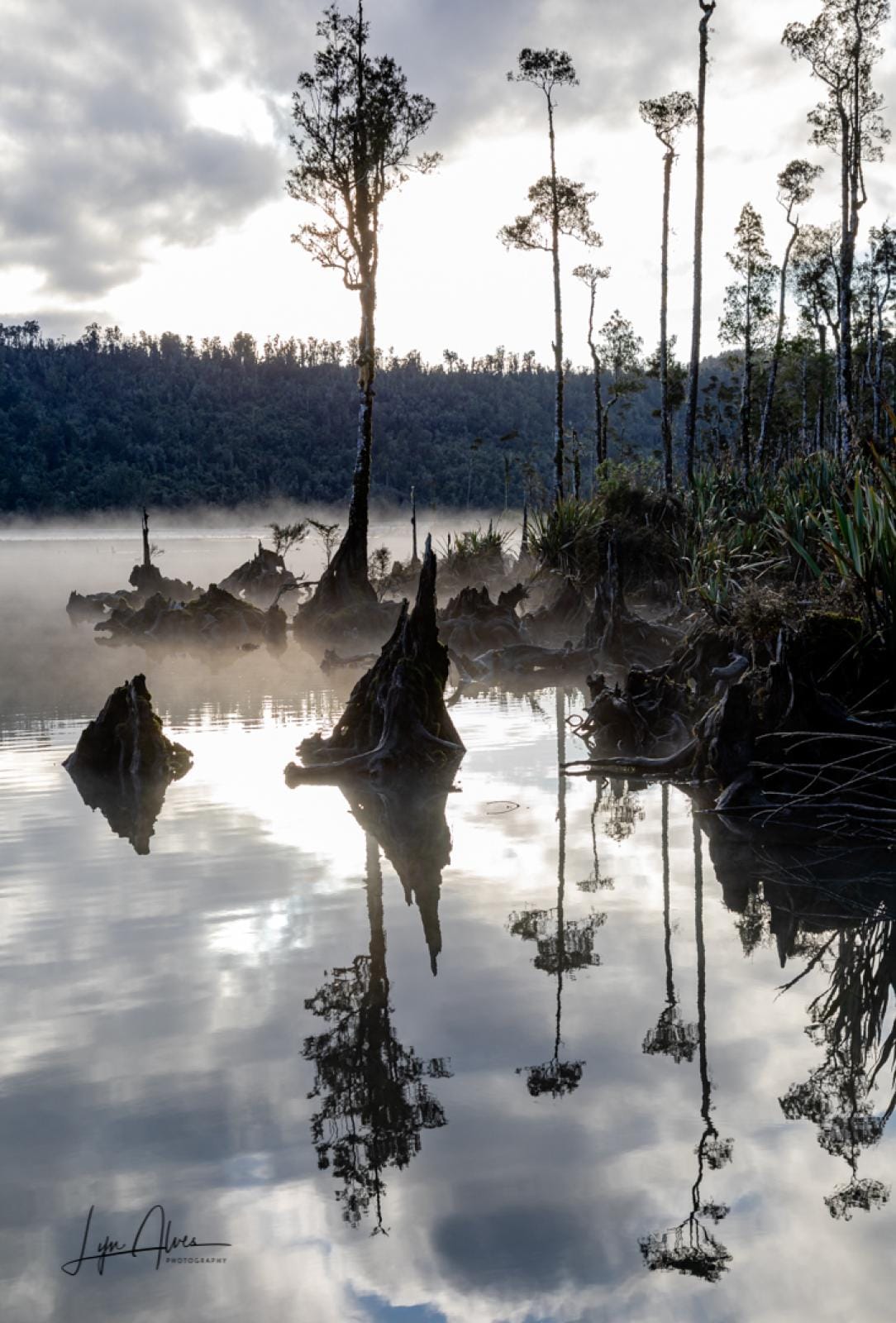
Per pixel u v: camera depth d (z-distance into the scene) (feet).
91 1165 13.70
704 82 114.42
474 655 81.15
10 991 19.52
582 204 144.46
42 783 38.86
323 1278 11.37
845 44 120.88
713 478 86.17
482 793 37.04
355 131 101.71
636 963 20.72
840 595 40.63
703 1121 14.62
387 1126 14.46
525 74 143.54
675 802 35.27
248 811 34.42
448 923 23.31
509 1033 17.54
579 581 91.71
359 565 103.96
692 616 65.51
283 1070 16.28
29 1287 11.31
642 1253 11.64
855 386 186.50
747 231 189.16
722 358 210.59
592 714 46.01
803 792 33.30
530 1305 10.86
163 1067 16.38
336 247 104.58
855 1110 14.92
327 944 21.94
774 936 22.30
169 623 95.14
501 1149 13.99
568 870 27.48
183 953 21.43
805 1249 11.75
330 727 50.70
